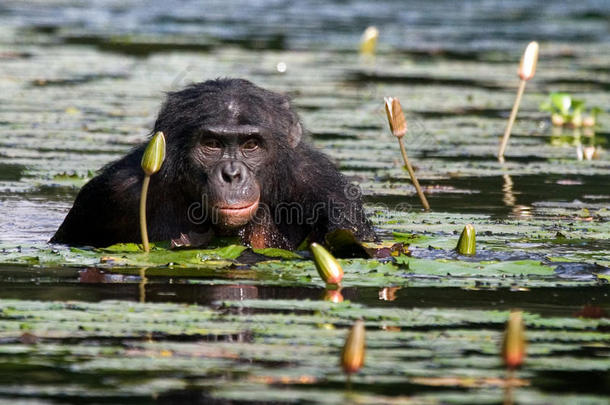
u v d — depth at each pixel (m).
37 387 7.79
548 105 27.38
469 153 22.38
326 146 22.61
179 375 8.07
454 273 12.13
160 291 10.92
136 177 13.80
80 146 21.61
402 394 7.70
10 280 11.40
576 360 8.51
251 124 13.38
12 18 48.00
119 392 7.68
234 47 39.78
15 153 20.64
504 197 18.08
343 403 7.47
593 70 37.00
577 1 65.75
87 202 13.99
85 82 31.12
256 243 14.04
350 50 40.56
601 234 14.46
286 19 51.34
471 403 7.52
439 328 9.53
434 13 56.06
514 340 7.29
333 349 8.75
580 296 10.98
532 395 7.70
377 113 27.25
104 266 12.28
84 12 51.78
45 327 9.27
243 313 9.93
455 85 33.03
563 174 21.16
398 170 20.09
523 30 48.72
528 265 12.39
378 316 9.84
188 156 13.38
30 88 30.00
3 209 16.44
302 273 12.07
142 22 47.78
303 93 29.84
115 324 9.35
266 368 8.27
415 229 14.92
